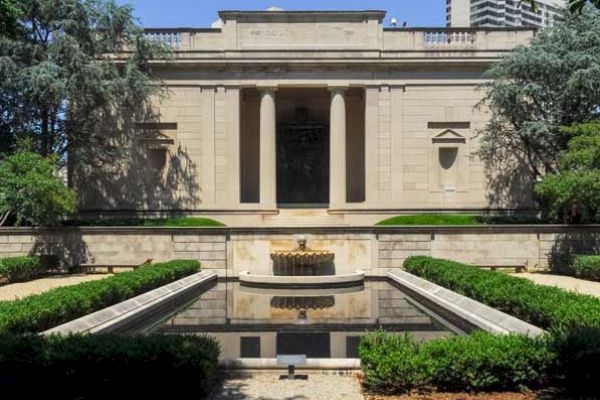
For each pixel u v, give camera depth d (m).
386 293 24.77
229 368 11.56
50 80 32.72
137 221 39.25
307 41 42.25
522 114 36.59
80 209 41.59
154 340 10.41
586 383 9.85
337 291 25.47
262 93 42.19
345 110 45.50
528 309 15.34
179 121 42.19
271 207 41.59
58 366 9.57
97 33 38.09
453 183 42.47
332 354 13.73
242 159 46.38
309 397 9.84
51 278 27.78
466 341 10.70
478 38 42.06
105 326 15.27
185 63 41.72
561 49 35.28
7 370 9.55
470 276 19.86
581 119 35.25
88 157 38.00
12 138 34.88
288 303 22.02
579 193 28.47
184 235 30.14
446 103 42.22
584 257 27.08
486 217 39.12
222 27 42.19
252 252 29.78
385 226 29.97
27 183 28.84
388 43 42.25
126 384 9.67
